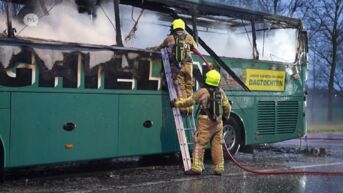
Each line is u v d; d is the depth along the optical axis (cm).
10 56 703
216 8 999
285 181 830
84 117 786
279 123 1137
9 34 710
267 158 1108
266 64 1102
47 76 739
